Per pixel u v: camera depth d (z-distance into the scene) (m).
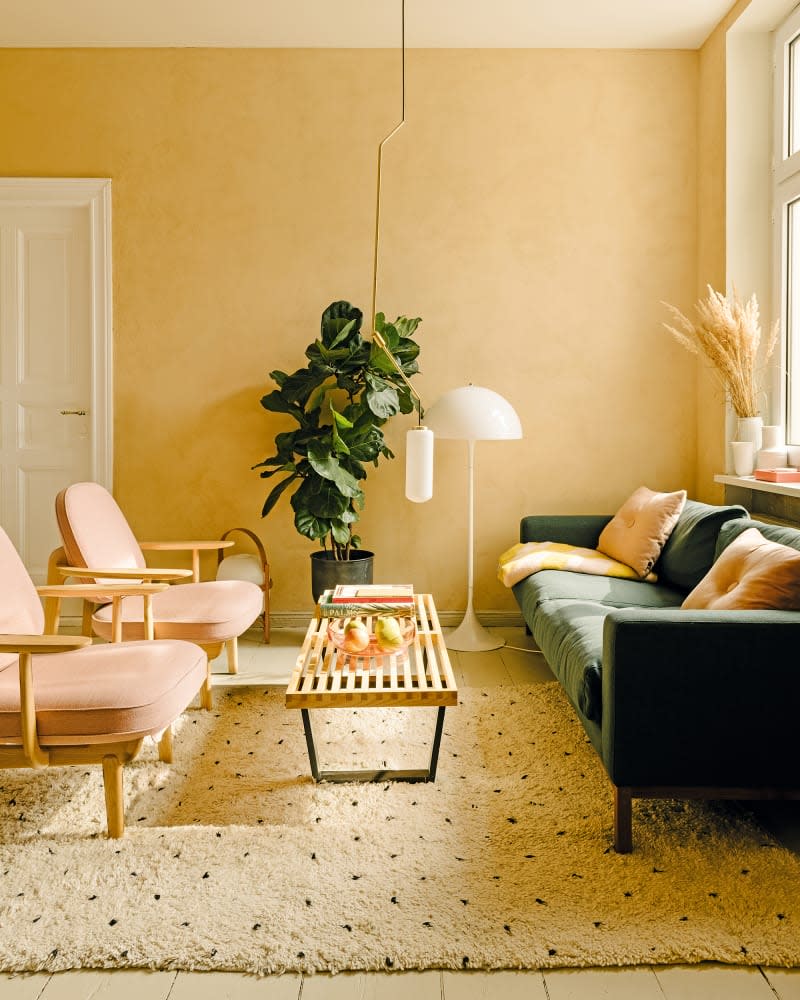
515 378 4.10
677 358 4.11
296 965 1.56
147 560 4.14
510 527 4.15
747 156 3.68
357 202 4.04
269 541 4.12
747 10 3.46
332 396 4.07
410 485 2.09
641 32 3.85
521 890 1.79
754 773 1.92
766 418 3.69
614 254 4.07
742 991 1.50
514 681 3.29
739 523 2.78
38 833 2.04
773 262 3.64
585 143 4.04
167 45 3.98
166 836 2.00
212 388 4.09
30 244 4.12
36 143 4.02
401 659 2.45
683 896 1.76
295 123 4.02
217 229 4.04
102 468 4.10
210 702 2.94
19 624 2.30
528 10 3.63
